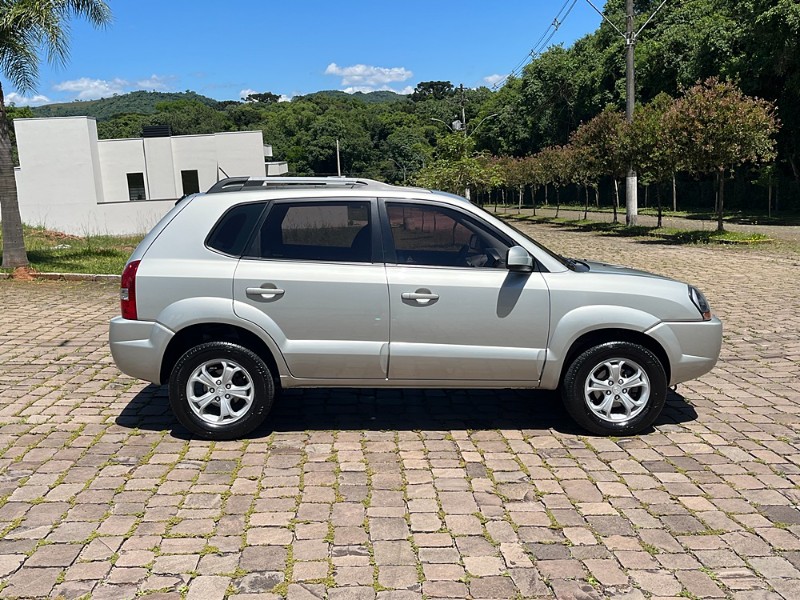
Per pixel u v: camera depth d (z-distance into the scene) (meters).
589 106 54.81
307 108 107.88
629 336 5.26
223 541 3.75
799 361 7.42
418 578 3.42
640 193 46.00
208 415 5.18
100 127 83.19
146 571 3.46
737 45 36.25
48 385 6.50
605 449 5.06
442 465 4.77
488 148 71.75
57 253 17.41
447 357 5.06
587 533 3.86
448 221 5.18
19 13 12.59
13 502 4.18
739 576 3.45
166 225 5.14
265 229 5.11
